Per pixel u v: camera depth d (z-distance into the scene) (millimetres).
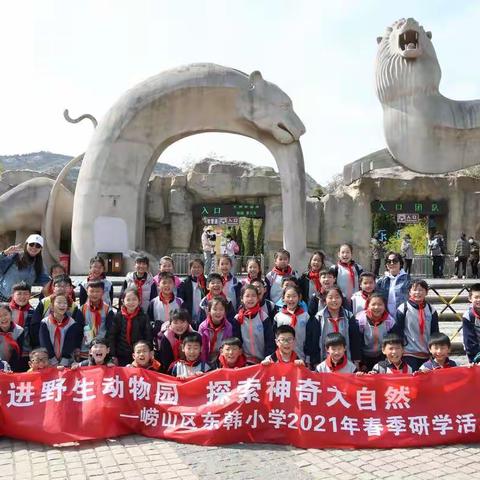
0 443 4723
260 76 14898
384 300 5855
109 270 14375
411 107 15336
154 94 14711
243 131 15156
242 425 4742
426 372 4797
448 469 4113
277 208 19391
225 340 5492
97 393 4875
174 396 4910
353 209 19656
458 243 17219
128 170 14680
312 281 7137
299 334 5910
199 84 14648
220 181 19438
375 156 15875
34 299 10375
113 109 14867
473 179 19719
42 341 5781
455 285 12664
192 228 19922
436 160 15375
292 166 15023
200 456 4410
